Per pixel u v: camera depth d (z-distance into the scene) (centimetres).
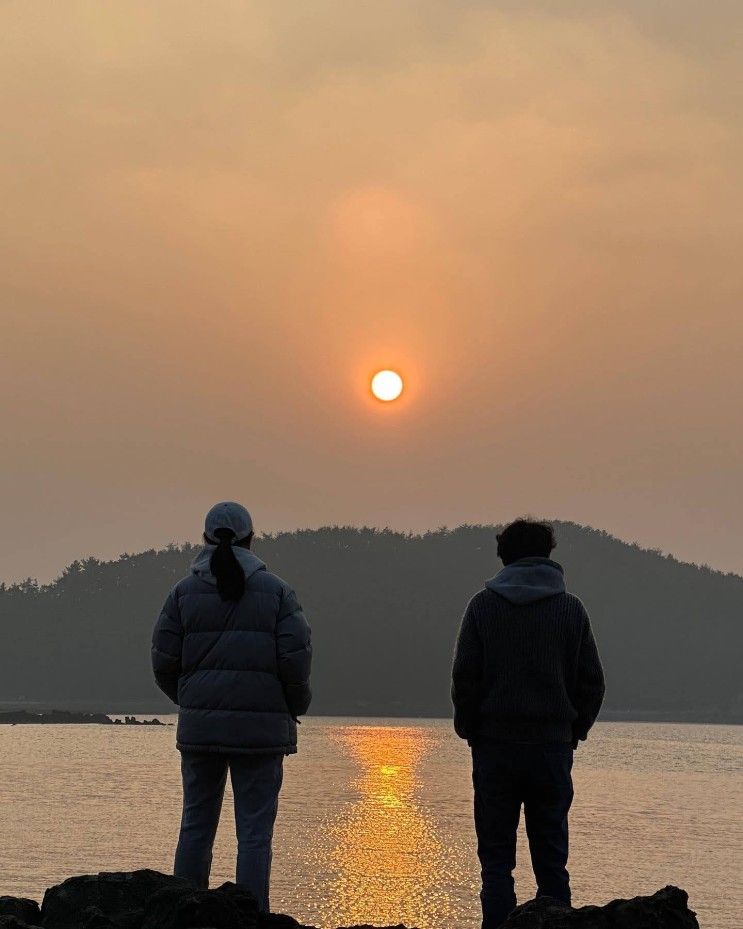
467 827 14700
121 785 17912
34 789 16962
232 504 1695
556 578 1631
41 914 1504
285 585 1658
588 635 1620
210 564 1644
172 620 1655
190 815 1652
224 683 1619
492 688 1606
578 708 1622
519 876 8888
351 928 1852
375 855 11762
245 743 1612
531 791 1606
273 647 1631
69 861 9219
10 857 9362
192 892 1439
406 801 18575
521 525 1669
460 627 1645
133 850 10162
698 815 18425
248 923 1430
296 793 19812
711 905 9362
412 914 8412
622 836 14775
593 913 1388
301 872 10406
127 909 1484
